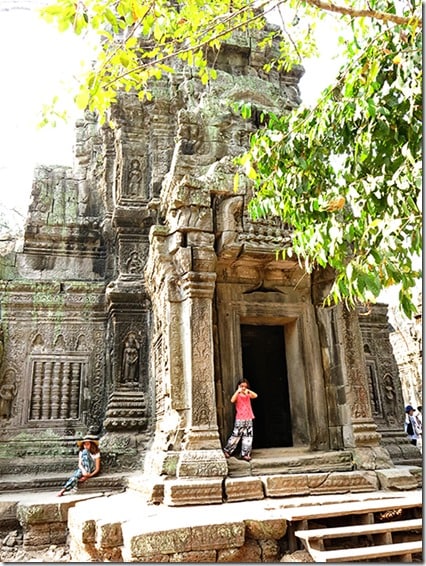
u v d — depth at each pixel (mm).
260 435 9453
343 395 7711
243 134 9977
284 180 5043
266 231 7664
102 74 4504
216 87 10266
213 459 6402
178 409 6789
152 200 10242
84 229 11383
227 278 8039
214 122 9805
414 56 3896
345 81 4508
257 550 5035
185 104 11375
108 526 5082
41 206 11352
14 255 10945
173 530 4746
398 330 17281
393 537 5543
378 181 4152
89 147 12500
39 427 9664
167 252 7652
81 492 8109
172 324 7211
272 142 5055
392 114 4219
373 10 4160
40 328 10273
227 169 7754
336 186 4992
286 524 5180
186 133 9633
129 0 4211
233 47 12195
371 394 11680
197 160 9297
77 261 11297
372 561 4844
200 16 5258
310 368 8031
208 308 7156
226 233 7438
